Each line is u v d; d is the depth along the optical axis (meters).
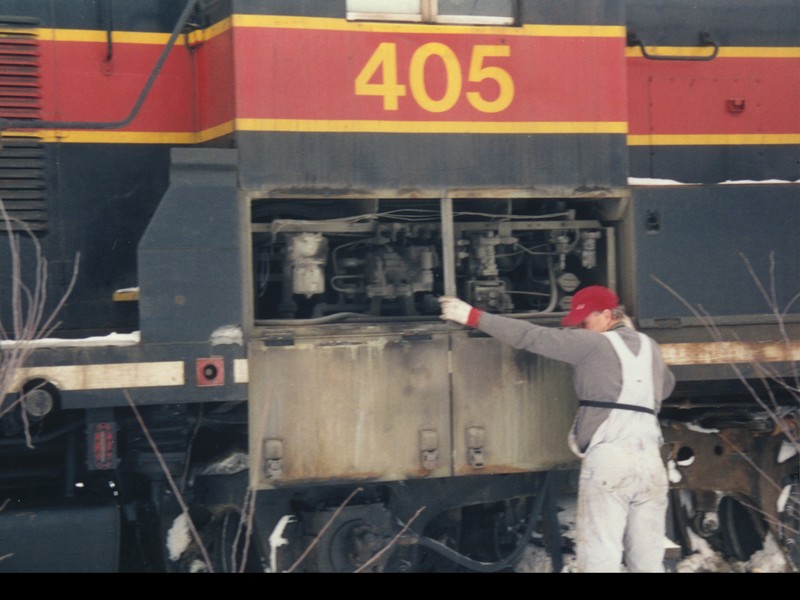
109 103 8.07
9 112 7.86
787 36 9.64
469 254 8.26
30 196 7.89
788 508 9.12
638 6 9.27
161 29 8.19
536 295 8.52
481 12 8.00
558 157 8.06
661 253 8.20
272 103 7.47
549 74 8.04
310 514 7.86
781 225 8.42
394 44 7.72
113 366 7.06
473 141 7.88
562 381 8.04
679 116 9.34
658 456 7.55
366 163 7.66
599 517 7.41
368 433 7.60
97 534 7.17
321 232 7.83
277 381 7.42
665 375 7.88
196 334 7.21
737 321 8.31
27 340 6.89
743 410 9.03
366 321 7.80
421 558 8.69
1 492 7.60
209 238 7.27
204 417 7.92
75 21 8.02
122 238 8.10
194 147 8.16
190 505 7.94
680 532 9.26
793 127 9.62
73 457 7.57
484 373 7.86
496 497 8.37
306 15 7.55
